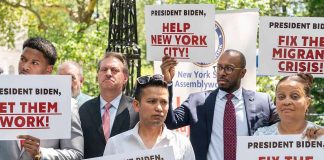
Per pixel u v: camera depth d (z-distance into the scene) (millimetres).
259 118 7059
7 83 5617
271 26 6926
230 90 7102
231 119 7020
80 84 8594
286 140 5801
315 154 5801
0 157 5695
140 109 5801
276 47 6938
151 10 6992
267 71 6949
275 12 21094
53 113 5648
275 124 6312
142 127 5824
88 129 6742
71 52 18188
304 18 6895
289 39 6918
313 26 6891
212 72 9156
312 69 6930
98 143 6707
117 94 6883
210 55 6926
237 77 7098
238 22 9062
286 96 6074
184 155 5855
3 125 5617
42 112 5641
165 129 5883
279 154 5805
